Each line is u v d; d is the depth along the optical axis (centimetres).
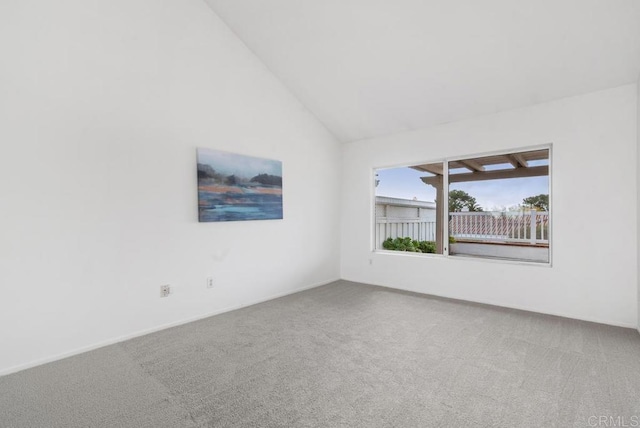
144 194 295
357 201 508
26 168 232
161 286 308
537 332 290
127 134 284
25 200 232
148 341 279
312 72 395
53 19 242
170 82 313
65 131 249
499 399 188
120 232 280
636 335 281
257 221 397
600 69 288
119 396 195
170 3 313
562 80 309
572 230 326
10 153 225
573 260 326
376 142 482
